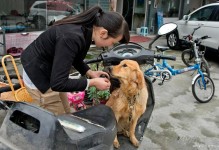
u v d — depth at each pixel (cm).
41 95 182
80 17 155
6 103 252
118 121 248
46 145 122
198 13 780
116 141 247
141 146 292
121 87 225
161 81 478
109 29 155
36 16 720
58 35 147
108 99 245
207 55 820
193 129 343
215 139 321
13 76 275
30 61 166
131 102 231
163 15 1192
